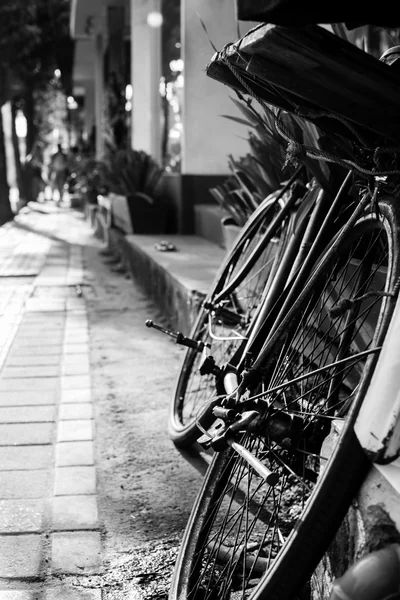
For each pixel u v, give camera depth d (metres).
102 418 4.40
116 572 2.73
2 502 3.27
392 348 1.87
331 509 1.86
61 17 27.34
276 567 1.89
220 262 7.68
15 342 6.32
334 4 1.87
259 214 4.04
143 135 14.86
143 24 14.59
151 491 3.44
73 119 40.19
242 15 1.90
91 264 11.88
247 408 2.46
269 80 2.14
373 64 2.02
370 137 2.30
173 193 11.68
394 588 1.62
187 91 10.88
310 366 2.78
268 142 4.70
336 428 2.13
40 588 2.61
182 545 2.54
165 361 5.70
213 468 2.57
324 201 2.99
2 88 25.19
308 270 2.73
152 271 8.12
